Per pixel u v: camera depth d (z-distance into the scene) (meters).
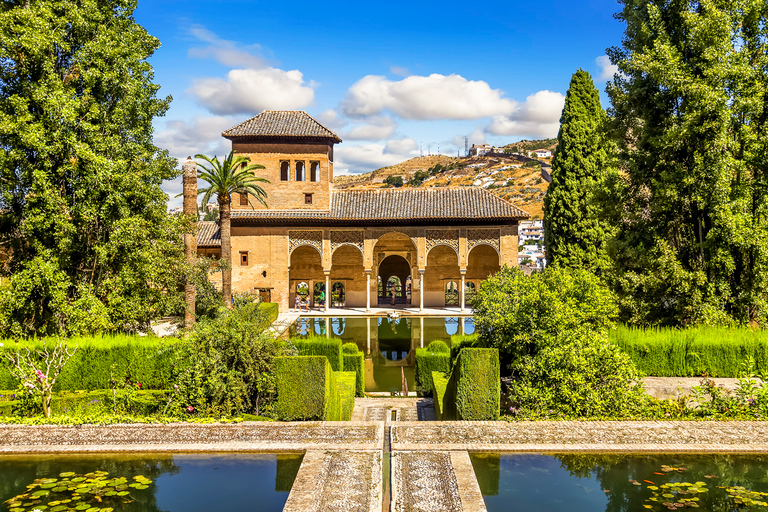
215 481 6.46
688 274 13.59
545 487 6.28
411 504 5.52
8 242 15.17
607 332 10.60
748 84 13.42
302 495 5.65
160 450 7.19
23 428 7.42
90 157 13.80
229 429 7.41
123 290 15.10
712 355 10.38
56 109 13.50
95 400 9.63
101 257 14.74
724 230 13.10
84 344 11.02
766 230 13.18
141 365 10.99
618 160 16.45
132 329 16.02
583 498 6.01
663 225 14.93
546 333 9.16
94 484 6.32
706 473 6.57
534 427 7.40
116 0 16.00
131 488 6.26
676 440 7.24
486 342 11.00
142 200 16.12
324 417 8.09
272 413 8.48
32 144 13.13
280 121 34.06
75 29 14.80
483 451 7.10
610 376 8.45
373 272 36.97
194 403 8.67
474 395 8.10
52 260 13.88
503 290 12.98
